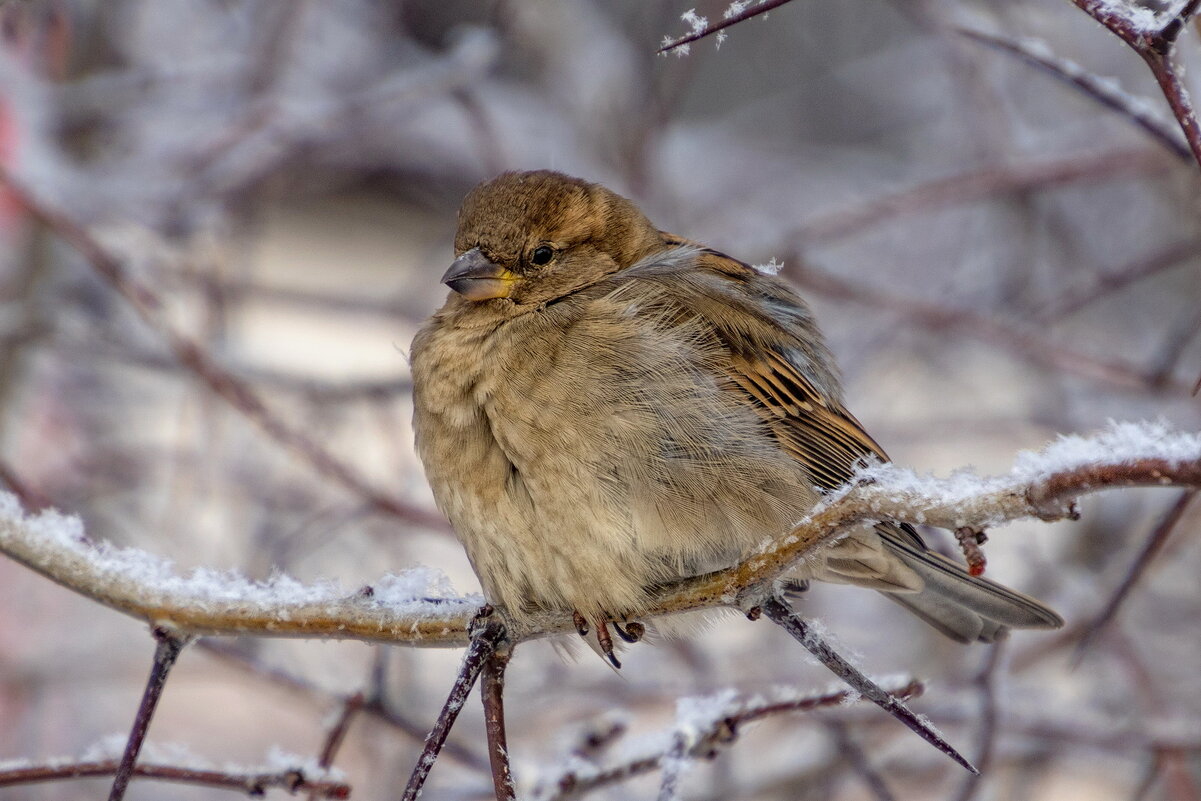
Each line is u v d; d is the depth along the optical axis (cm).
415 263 1728
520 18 1416
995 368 1447
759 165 1606
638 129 1283
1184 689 1155
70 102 1240
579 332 704
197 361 989
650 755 684
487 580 700
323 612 599
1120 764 1127
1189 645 1210
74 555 596
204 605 591
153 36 1392
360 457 1295
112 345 1195
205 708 1402
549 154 1380
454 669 1224
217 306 1192
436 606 598
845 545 737
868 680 520
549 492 677
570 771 679
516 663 1111
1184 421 1191
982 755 803
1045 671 1192
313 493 1188
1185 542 1150
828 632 586
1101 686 1116
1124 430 464
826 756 1023
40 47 1238
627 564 673
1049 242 1395
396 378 1174
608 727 768
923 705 988
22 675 1184
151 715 567
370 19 1495
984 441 1428
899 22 1727
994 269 1420
